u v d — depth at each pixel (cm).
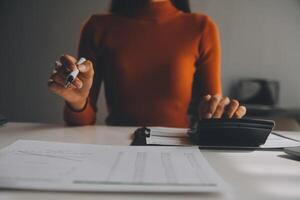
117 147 48
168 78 127
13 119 161
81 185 29
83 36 139
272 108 160
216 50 137
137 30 132
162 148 48
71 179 31
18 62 159
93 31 136
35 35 158
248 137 54
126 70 128
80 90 75
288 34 161
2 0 157
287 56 161
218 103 71
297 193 30
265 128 54
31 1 156
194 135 57
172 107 127
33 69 159
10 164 36
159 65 128
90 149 46
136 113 127
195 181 31
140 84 128
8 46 158
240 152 51
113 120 129
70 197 27
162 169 35
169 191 29
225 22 155
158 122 126
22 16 157
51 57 158
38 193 28
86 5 151
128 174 33
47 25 157
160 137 59
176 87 127
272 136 65
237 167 41
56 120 160
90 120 82
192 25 134
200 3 149
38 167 35
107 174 33
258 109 159
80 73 73
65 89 71
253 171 39
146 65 128
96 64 133
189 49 132
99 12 147
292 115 161
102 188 29
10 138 58
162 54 129
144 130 65
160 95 127
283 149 52
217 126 53
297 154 46
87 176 32
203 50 135
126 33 132
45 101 160
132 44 130
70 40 157
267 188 32
